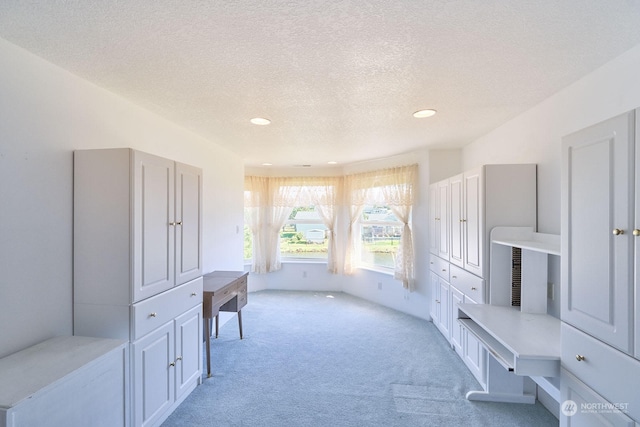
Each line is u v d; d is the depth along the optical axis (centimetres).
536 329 193
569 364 146
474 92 213
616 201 119
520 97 224
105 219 181
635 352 112
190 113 254
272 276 574
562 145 149
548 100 226
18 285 157
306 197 551
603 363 126
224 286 297
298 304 481
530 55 164
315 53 160
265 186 559
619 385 118
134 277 180
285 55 162
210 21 133
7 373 135
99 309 182
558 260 215
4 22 133
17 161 156
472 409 222
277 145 373
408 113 256
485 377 237
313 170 557
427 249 407
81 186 183
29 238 162
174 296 218
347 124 286
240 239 444
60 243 177
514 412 219
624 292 116
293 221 578
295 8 124
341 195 546
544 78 192
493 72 183
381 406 225
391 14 129
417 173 421
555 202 220
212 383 254
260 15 129
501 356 176
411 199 421
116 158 180
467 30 140
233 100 226
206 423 205
